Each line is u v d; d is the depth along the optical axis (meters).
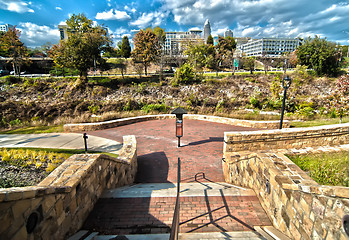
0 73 40.84
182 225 3.38
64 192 2.77
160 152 8.80
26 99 24.95
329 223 2.13
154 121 14.47
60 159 7.03
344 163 4.05
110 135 11.21
